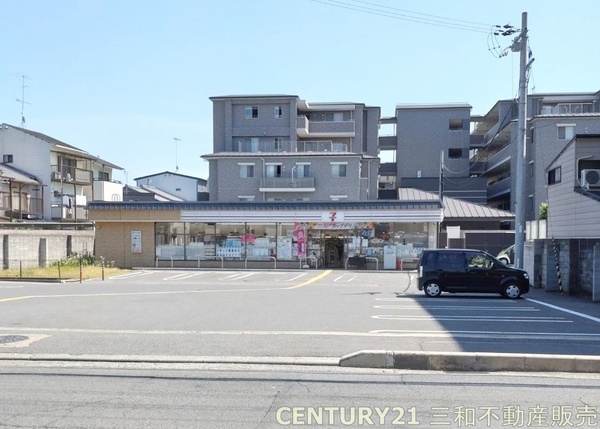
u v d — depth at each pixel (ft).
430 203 99.35
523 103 70.44
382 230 102.42
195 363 25.99
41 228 116.47
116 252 106.93
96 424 17.39
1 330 34.30
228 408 19.01
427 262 55.83
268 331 33.63
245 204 103.24
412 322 37.47
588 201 56.08
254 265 104.42
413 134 185.26
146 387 21.67
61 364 25.90
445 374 23.91
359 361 25.26
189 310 43.75
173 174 193.77
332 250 104.12
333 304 48.01
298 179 146.82
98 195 163.12
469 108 183.52
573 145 60.80
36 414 18.37
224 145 166.09
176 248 106.42
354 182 147.33
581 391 21.17
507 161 153.99
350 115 171.22
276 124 164.35
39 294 57.16
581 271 56.29
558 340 30.76
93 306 46.39
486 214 135.54
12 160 143.95
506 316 40.63
